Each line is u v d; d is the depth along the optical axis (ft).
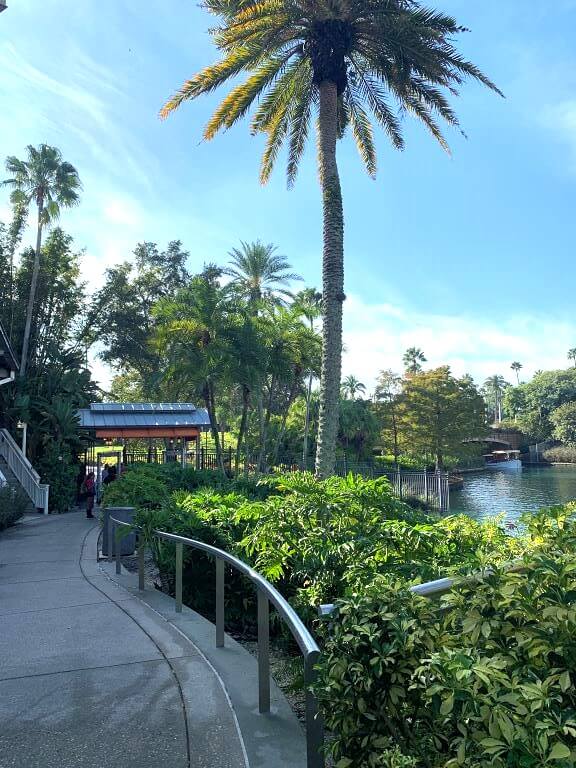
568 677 5.66
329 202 48.96
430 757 6.50
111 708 11.78
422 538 14.62
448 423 161.17
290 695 14.47
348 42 48.98
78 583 24.90
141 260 161.48
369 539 14.74
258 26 48.52
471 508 116.67
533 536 10.55
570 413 330.75
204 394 87.20
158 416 91.15
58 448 69.05
